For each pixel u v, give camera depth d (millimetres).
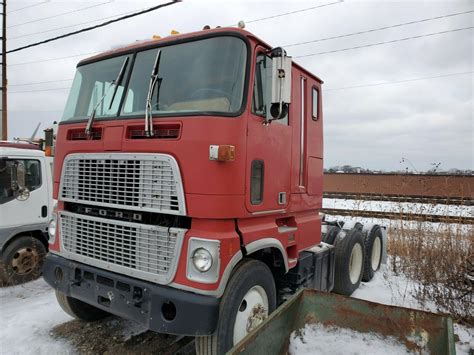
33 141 6781
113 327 4109
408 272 6281
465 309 4375
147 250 2895
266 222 3408
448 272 4895
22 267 5633
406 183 10055
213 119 2758
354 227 6133
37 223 5875
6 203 5492
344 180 21062
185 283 2711
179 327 2646
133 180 2990
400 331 2779
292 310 3014
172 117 2891
